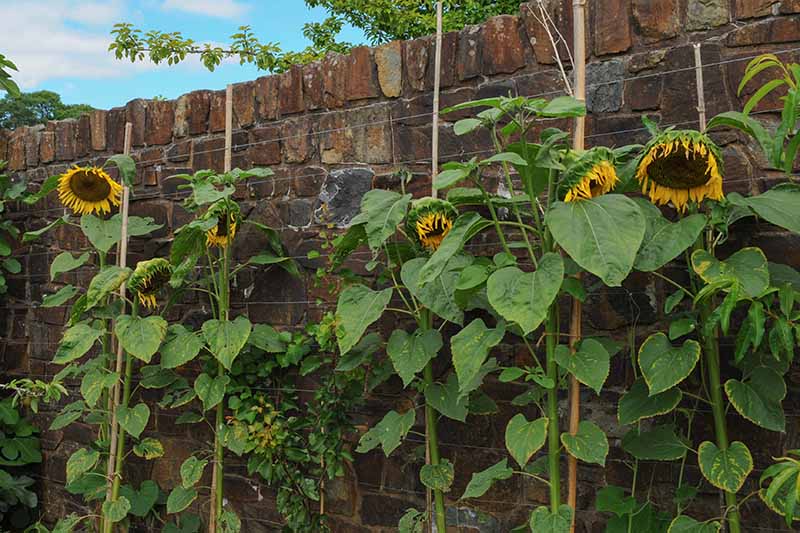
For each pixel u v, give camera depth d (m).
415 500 3.57
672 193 2.51
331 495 3.80
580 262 2.34
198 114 4.35
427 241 3.05
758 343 2.32
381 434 3.24
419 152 3.59
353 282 3.61
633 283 3.06
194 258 3.84
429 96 3.57
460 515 3.44
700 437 2.92
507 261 2.65
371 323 3.41
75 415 3.92
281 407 3.90
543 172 2.88
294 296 3.96
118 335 3.63
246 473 4.05
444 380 3.48
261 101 4.11
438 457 3.28
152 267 3.71
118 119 4.71
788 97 2.32
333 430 3.67
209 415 4.21
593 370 2.52
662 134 2.38
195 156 4.36
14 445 4.92
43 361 5.06
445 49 3.53
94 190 4.07
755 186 2.85
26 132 5.20
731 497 2.56
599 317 3.12
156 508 4.36
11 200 5.21
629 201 2.42
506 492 3.34
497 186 3.36
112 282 3.70
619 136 3.09
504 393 3.33
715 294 2.59
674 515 2.96
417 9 10.22
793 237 2.79
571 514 2.57
